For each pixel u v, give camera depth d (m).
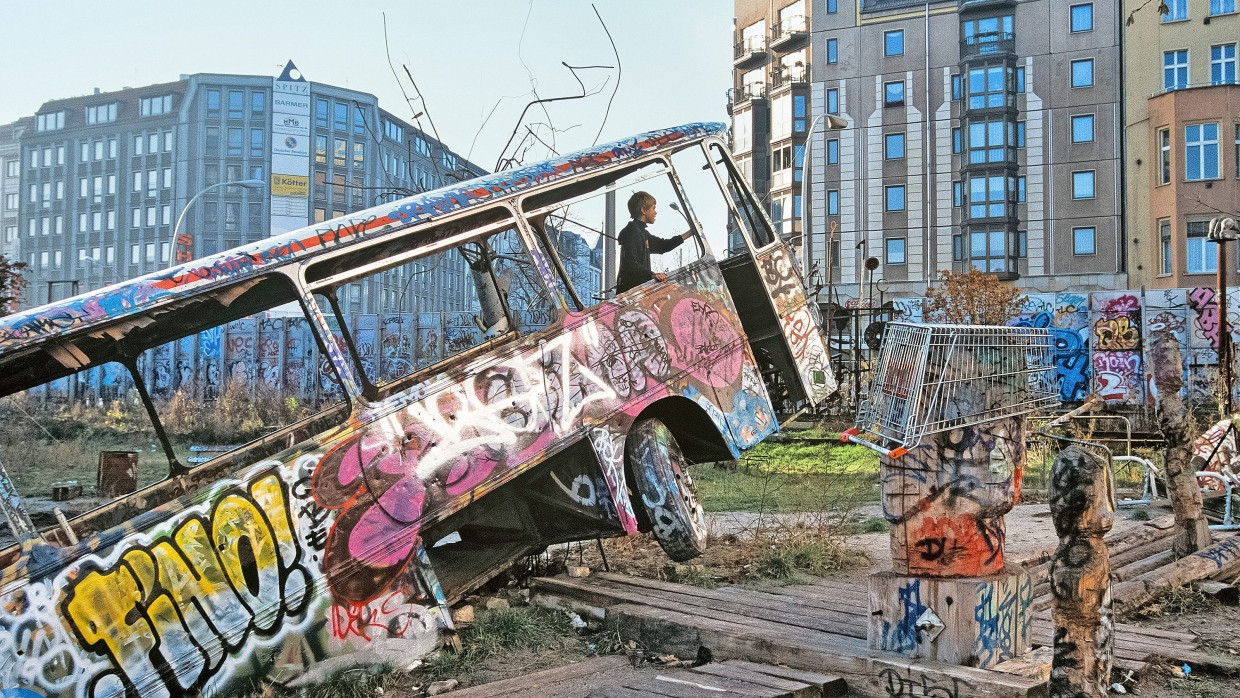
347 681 4.88
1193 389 22.25
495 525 6.37
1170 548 7.66
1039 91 50.06
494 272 6.77
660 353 6.58
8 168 112.69
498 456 5.62
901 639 4.52
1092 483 3.47
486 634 5.67
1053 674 3.51
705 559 7.55
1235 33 44.25
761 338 7.57
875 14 53.72
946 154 52.25
